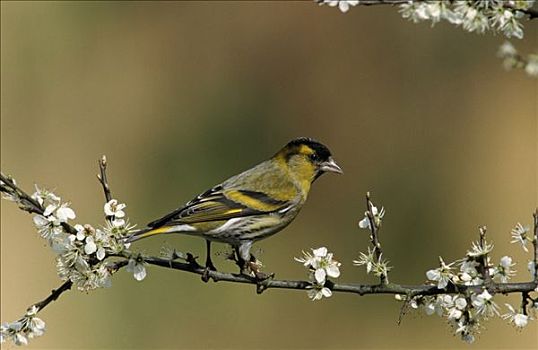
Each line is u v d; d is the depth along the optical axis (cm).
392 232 1722
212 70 1914
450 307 668
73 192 1759
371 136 1858
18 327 657
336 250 1727
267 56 1920
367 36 1912
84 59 1873
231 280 719
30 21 1864
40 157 1781
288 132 1875
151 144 1838
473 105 1862
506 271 676
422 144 1845
